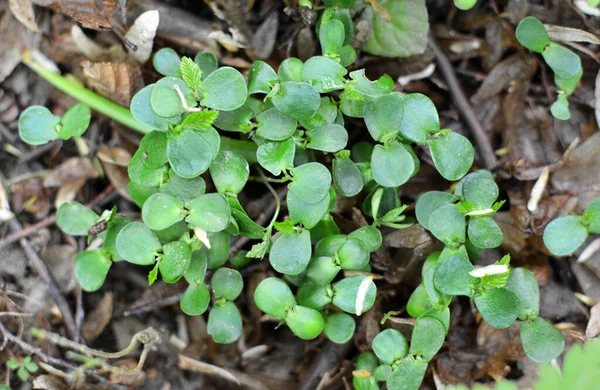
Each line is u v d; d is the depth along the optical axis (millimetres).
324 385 455
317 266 428
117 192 462
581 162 457
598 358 429
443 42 471
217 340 434
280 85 423
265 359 462
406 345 432
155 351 457
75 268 434
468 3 452
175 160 417
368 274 447
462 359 453
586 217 435
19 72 457
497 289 423
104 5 445
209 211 419
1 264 450
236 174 425
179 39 460
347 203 449
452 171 428
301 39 458
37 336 448
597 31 463
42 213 456
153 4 456
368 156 456
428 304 435
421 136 428
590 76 465
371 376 441
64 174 458
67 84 452
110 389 449
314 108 423
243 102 420
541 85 467
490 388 450
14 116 458
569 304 455
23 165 458
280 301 423
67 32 454
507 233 456
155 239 424
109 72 453
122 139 460
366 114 428
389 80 430
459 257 425
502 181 462
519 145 464
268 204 457
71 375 445
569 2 464
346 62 442
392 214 436
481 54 469
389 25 458
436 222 430
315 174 422
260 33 461
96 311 457
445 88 468
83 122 439
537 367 450
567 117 453
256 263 455
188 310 427
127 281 461
